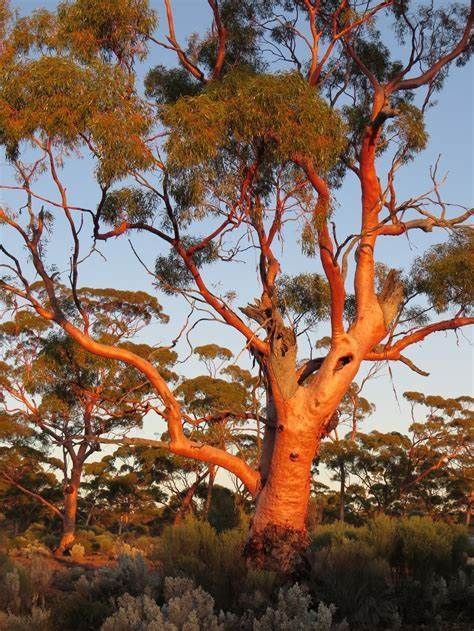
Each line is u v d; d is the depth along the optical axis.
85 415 32.62
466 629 11.11
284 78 13.34
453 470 47.59
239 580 12.01
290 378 14.03
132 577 12.94
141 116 13.44
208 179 14.04
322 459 42.97
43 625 10.05
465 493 49.19
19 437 39.12
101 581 12.75
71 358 31.84
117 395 32.19
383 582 11.94
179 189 13.78
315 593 12.01
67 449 33.88
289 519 13.58
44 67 13.01
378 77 17.83
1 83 13.45
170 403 14.52
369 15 16.38
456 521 50.31
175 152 13.07
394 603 11.70
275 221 14.77
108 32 14.55
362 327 14.62
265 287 14.68
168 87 17.16
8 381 32.88
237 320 14.50
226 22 16.97
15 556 26.69
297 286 17.98
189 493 38.56
